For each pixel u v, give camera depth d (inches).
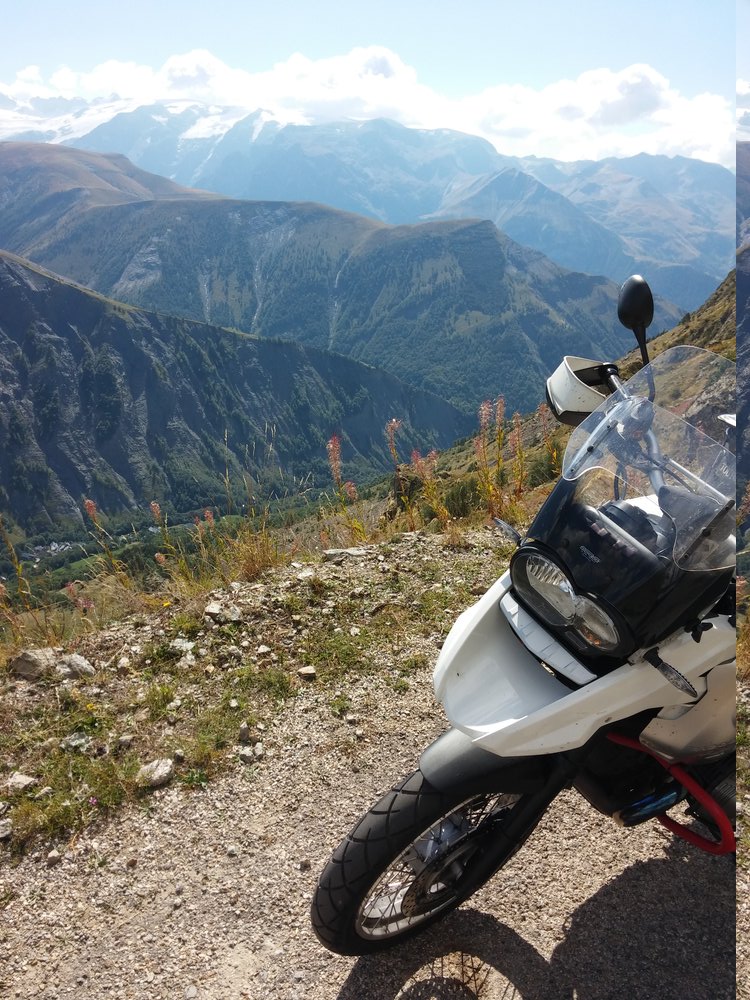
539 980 61.3
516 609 60.4
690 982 60.5
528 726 53.2
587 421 64.9
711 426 56.2
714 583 51.8
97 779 82.5
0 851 75.3
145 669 102.8
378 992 60.9
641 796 61.8
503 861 61.1
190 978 62.6
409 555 138.2
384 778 83.2
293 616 114.7
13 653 109.0
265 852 74.0
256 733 90.2
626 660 54.3
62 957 64.8
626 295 68.2
